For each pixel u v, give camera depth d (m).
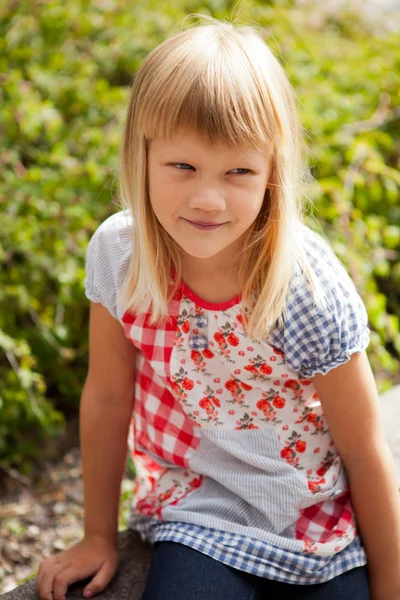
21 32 2.97
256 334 1.37
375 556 1.47
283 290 1.34
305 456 1.49
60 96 2.82
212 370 1.45
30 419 2.38
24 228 2.42
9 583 2.02
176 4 3.26
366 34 3.93
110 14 3.13
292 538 1.46
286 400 1.45
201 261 1.37
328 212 2.62
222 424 1.48
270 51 1.32
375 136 2.91
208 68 1.22
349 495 1.53
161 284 1.40
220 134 1.20
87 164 2.54
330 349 1.36
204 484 1.53
